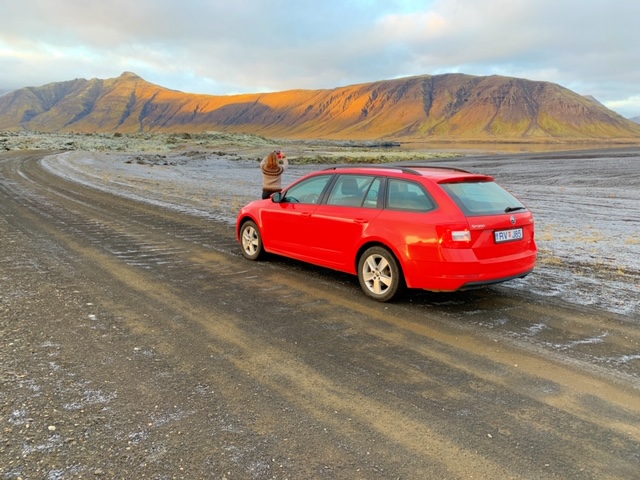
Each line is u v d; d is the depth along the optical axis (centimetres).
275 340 431
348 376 364
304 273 670
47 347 402
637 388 352
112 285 589
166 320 474
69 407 310
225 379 355
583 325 478
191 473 250
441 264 486
